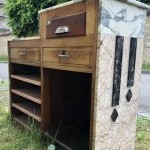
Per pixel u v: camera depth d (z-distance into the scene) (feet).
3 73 29.53
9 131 8.73
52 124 7.88
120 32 5.67
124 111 6.34
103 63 5.30
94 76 5.30
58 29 6.06
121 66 5.88
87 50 5.39
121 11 5.57
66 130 8.30
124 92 6.20
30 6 16.33
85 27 5.33
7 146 7.52
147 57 34.37
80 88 8.67
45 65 7.01
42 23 6.86
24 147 7.50
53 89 7.69
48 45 6.70
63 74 7.92
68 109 8.38
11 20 17.76
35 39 7.34
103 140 5.79
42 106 7.50
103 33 5.14
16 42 8.70
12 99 9.69
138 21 6.30
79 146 7.73
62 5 5.89
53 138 7.38
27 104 9.53
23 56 8.28
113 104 5.81
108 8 5.15
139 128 9.18
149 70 31.50
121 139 6.45
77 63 5.72
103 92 5.48
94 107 5.43
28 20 16.65
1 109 11.46
